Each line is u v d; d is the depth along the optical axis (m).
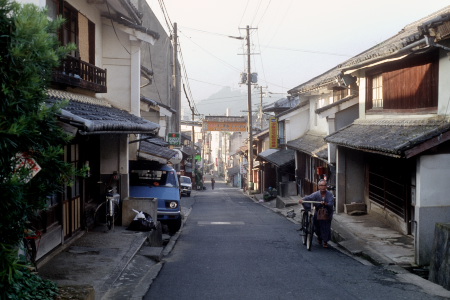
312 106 27.05
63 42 10.19
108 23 13.70
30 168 3.97
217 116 44.56
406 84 12.67
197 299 6.94
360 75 16.08
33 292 4.93
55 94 8.84
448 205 9.46
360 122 15.82
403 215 12.72
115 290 7.22
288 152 32.00
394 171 13.41
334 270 9.03
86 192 12.05
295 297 7.05
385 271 8.93
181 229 16.69
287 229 16.05
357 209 16.30
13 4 3.86
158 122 23.44
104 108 11.35
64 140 4.50
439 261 8.26
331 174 19.42
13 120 3.72
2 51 3.71
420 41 10.22
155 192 14.88
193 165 51.88
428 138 9.12
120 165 13.27
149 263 9.40
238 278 8.33
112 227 11.86
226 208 26.36
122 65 13.98
